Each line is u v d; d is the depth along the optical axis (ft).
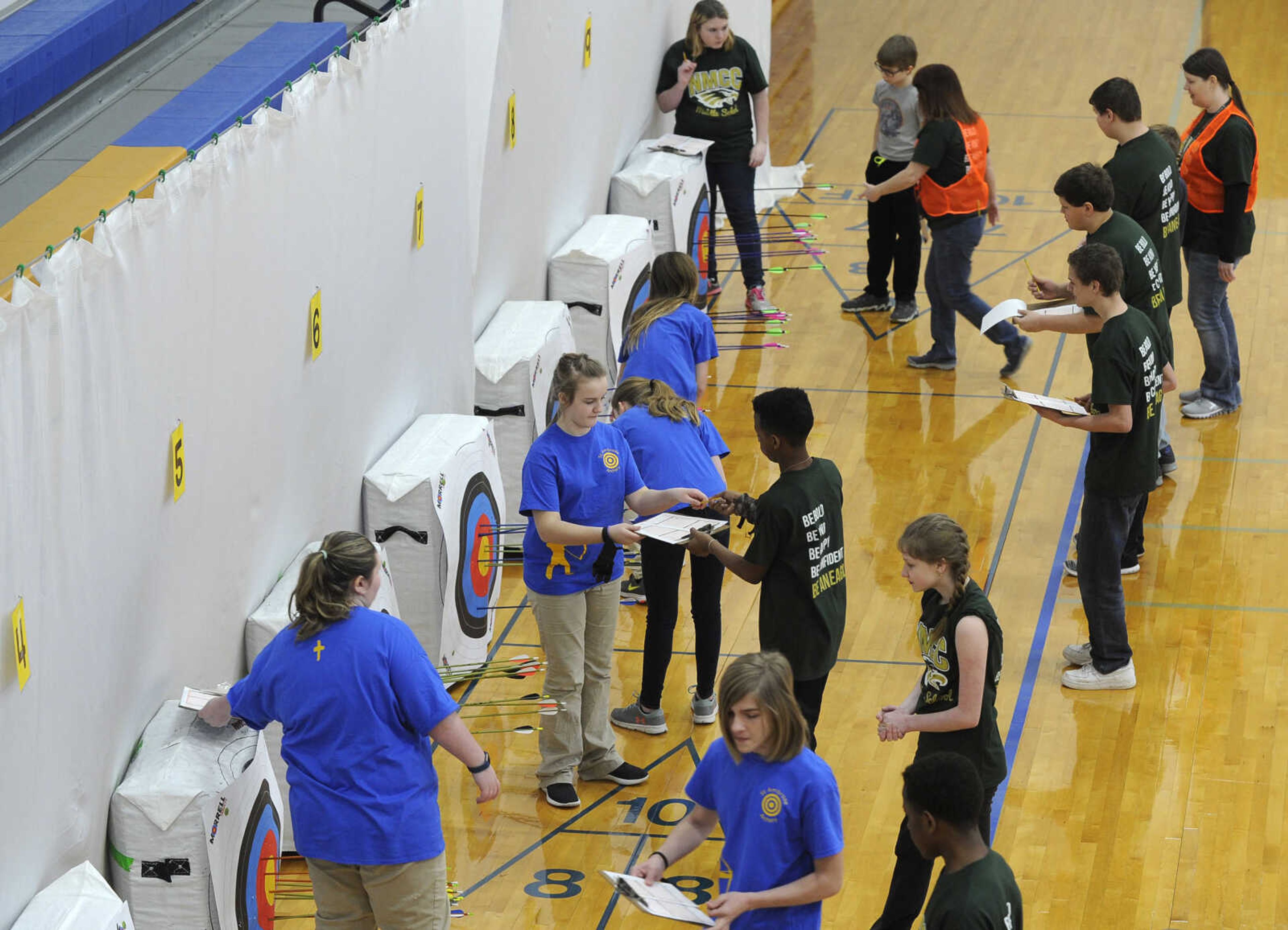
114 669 23.16
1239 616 36.22
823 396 47.85
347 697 21.89
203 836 23.20
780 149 69.21
